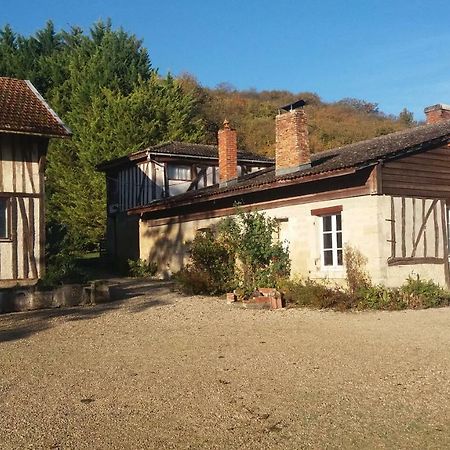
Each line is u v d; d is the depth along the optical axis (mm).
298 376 6461
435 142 13492
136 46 38156
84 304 13344
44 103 16094
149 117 30438
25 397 5824
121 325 10258
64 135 14469
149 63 38469
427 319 10305
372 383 6160
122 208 26016
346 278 13070
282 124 15508
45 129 14234
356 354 7523
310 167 14961
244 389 5973
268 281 14156
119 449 4445
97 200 28359
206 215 18438
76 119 32688
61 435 4746
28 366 7168
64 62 38844
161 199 22078
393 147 13602
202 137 33500
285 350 7812
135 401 5625
